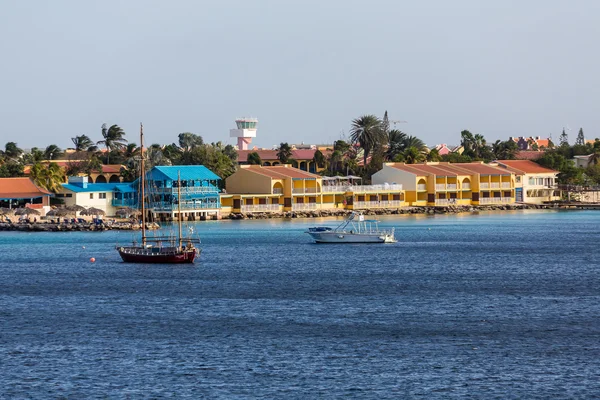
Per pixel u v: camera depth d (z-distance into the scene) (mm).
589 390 162625
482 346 192625
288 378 169750
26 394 161000
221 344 194875
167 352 188375
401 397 159250
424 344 194500
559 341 196625
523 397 159125
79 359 182750
